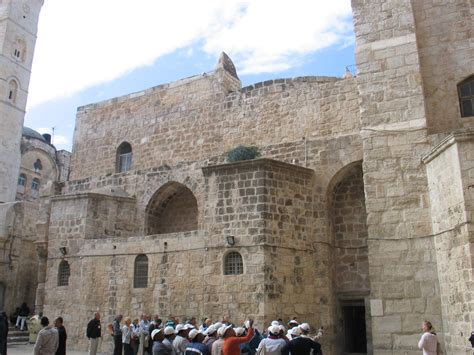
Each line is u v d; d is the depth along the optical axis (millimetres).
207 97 30516
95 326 19594
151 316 22734
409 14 19047
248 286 20250
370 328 21531
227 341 10680
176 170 27797
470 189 14562
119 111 34188
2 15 46438
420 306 16250
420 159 17469
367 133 18453
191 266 22312
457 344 14766
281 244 20938
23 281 38531
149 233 28422
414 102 18078
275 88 28031
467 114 18812
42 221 30016
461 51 19172
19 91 46344
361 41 19469
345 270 22656
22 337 28938
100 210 27094
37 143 56438
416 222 16969
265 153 24734
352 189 23391
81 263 25766
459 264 14742
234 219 21359
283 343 10859
